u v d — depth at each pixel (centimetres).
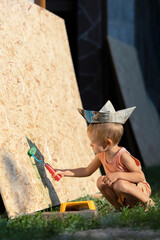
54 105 582
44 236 335
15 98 482
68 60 688
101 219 396
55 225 376
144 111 1452
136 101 1381
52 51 627
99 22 1401
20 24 549
